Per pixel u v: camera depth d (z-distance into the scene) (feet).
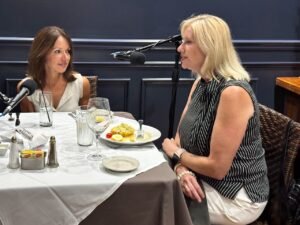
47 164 5.43
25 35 10.37
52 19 10.40
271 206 6.69
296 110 10.63
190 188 6.08
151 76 11.10
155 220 5.29
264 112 7.09
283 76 11.64
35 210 4.97
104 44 10.63
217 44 6.16
